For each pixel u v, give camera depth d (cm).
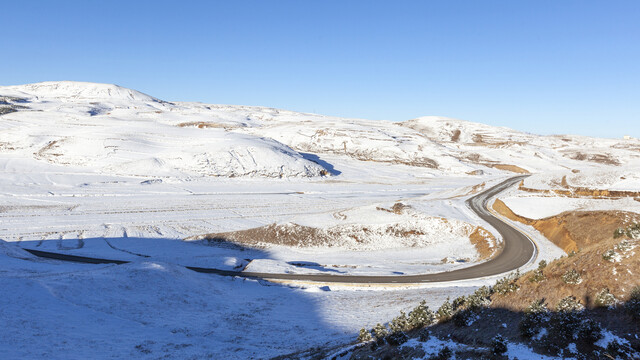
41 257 4153
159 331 2106
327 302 2730
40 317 1975
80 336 1878
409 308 2303
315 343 1928
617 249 1477
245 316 2453
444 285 2936
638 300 1162
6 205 6794
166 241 5291
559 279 1526
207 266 4009
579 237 3581
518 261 3466
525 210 4934
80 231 5597
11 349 1631
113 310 2306
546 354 1148
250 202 7900
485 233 4312
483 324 1463
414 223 4888
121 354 1756
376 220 5169
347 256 4416
